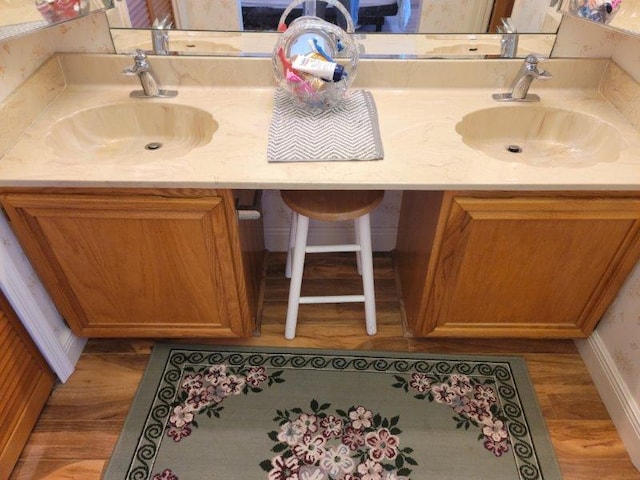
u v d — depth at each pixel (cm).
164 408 153
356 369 165
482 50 151
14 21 126
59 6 129
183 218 124
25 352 141
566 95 152
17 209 121
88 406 153
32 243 129
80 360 167
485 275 141
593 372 161
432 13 145
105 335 160
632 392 142
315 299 166
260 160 119
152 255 134
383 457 141
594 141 142
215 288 144
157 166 116
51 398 155
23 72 134
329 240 212
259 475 137
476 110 145
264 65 151
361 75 154
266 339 175
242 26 147
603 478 137
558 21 144
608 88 149
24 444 142
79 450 142
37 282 143
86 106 144
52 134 133
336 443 144
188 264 137
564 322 156
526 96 150
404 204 185
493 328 158
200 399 156
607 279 140
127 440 145
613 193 119
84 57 149
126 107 148
